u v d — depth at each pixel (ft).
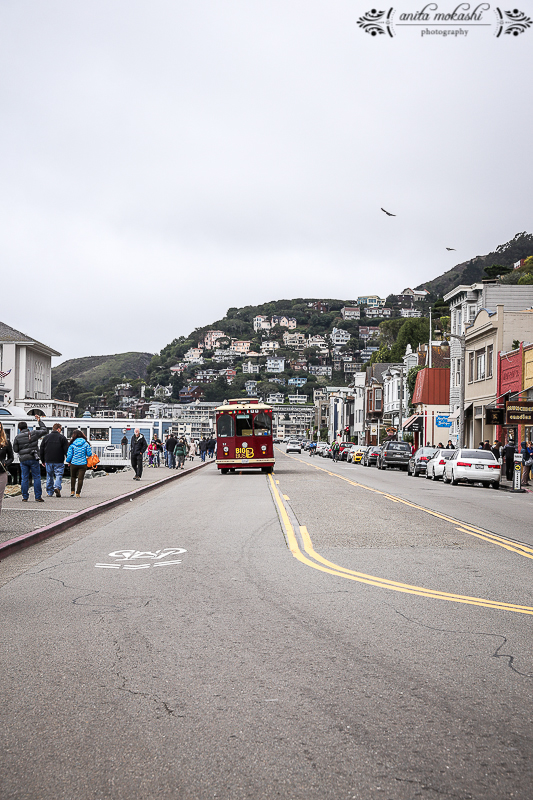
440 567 33.91
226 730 14.85
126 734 14.75
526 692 16.92
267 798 12.21
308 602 26.32
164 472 124.77
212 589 28.84
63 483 95.81
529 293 177.99
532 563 35.29
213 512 59.67
